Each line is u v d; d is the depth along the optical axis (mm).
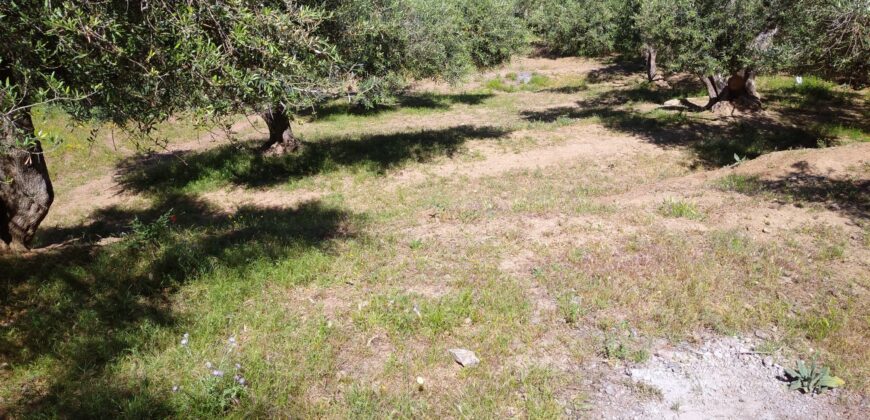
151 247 7172
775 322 5012
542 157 14336
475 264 6383
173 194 13789
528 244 6988
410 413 3889
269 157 15227
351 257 6750
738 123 16797
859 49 10023
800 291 5535
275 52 5270
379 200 11438
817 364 4402
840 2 9766
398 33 11953
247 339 4906
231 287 5902
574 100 24688
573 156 14305
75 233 12086
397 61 12719
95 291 5867
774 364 4430
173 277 6219
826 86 21578
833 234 6844
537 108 23234
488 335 4863
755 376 4328
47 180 7598
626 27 24578
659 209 8156
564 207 8719
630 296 5418
